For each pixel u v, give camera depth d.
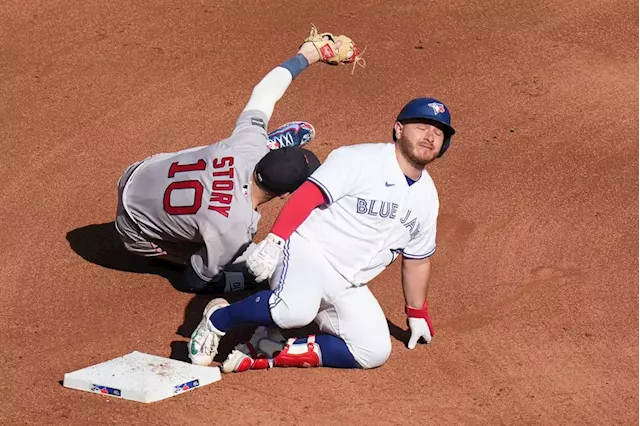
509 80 34.03
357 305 19.45
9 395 18.72
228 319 19.06
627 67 35.25
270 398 18.84
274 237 18.20
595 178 28.53
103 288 22.77
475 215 26.52
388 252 19.44
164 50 34.97
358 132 30.47
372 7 38.47
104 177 27.80
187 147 29.38
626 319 22.22
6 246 24.31
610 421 18.72
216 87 32.81
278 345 19.86
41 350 20.33
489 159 29.39
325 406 18.69
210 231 20.91
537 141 30.45
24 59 34.16
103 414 18.08
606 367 20.48
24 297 22.25
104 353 20.30
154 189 21.69
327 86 33.03
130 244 22.86
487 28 37.34
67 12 37.38
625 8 39.25
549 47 36.28
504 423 18.50
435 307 22.56
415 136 18.44
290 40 35.84
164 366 19.34
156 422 17.88
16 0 38.00
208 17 37.22
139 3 38.09
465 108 32.22
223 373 19.66
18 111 31.09
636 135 31.00
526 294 23.11
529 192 27.72
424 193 19.23
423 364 20.34
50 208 26.19
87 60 34.19
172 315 21.80
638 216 26.67
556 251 24.95
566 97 33.12
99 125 30.45
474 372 20.14
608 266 24.34
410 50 35.59
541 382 19.89
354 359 19.67
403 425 18.22
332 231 18.88
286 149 20.78
